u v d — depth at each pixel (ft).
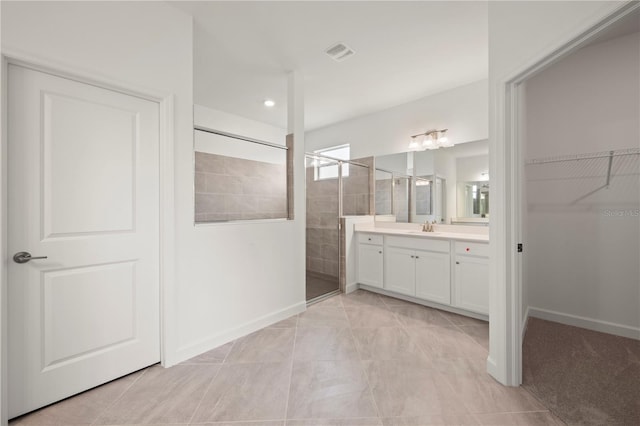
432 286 9.39
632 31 7.14
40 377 4.74
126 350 5.70
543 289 8.60
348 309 9.47
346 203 12.88
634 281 7.30
